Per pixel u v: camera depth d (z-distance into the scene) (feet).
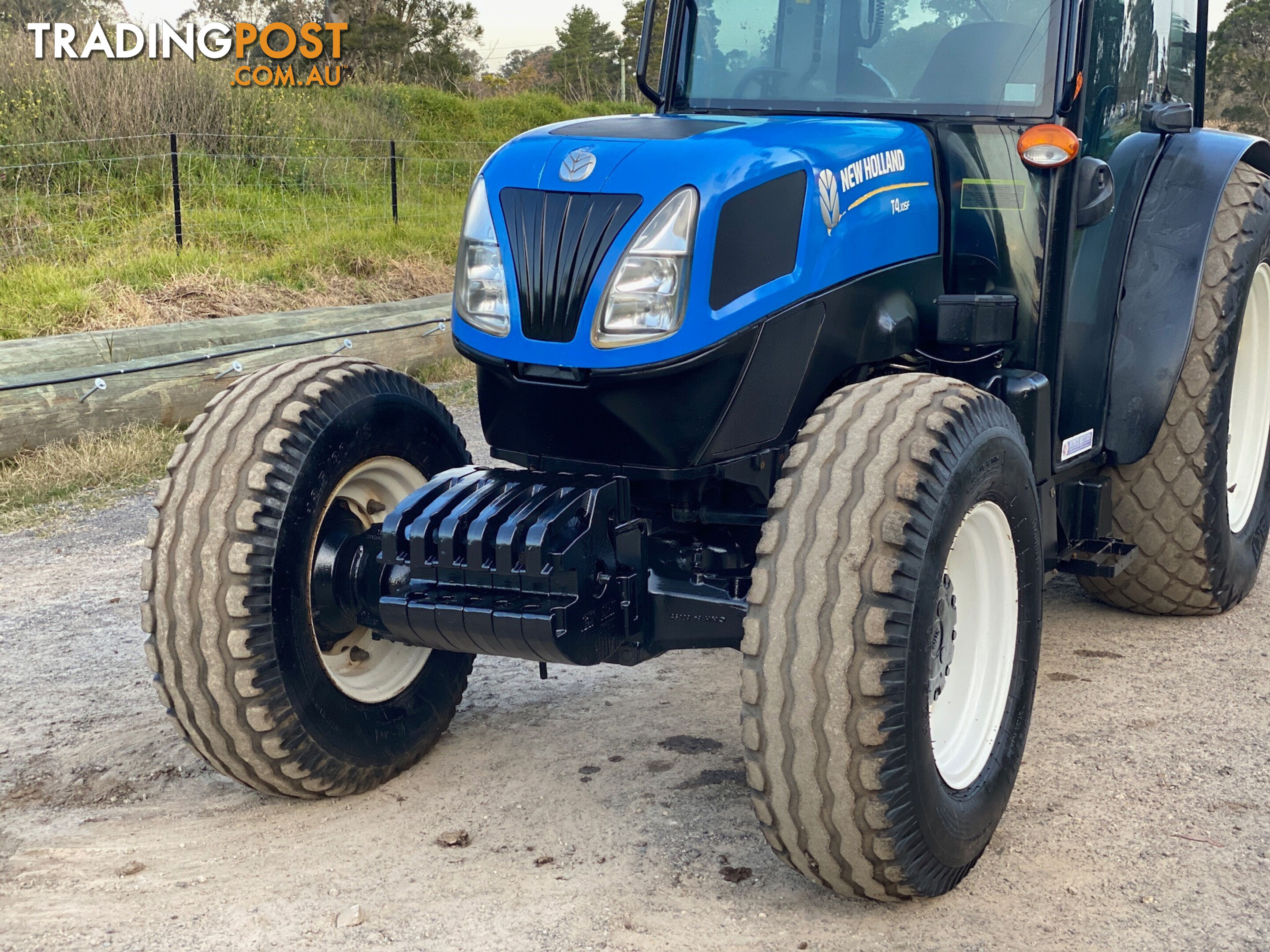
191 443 9.53
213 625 9.05
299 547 9.43
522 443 9.61
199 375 23.76
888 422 8.16
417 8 108.37
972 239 10.46
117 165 42.14
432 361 29.17
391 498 10.71
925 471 7.88
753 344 8.82
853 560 7.66
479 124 72.08
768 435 9.16
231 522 9.14
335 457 9.76
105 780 10.78
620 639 9.05
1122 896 8.57
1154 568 13.33
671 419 8.85
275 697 9.29
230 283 33.58
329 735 9.78
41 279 30.89
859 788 7.63
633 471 9.18
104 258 34.71
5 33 46.78
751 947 8.09
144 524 18.69
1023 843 9.33
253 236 40.27
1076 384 11.39
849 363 9.50
